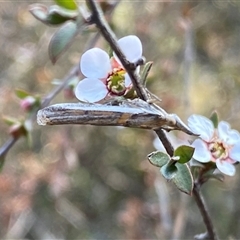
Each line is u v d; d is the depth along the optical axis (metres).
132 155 0.45
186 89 0.30
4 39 0.43
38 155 0.42
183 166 0.13
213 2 0.43
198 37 0.43
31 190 0.36
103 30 0.14
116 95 0.14
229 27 0.43
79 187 0.45
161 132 0.13
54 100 0.41
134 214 0.36
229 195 0.40
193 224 0.39
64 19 0.16
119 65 0.14
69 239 0.44
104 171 0.46
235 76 0.42
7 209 0.36
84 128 0.42
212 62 0.43
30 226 0.41
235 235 0.40
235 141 0.15
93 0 0.15
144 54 0.38
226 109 0.41
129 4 0.38
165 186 0.33
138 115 0.13
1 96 0.40
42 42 0.40
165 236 0.30
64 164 0.35
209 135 0.15
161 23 0.39
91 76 0.14
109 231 0.44
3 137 0.42
